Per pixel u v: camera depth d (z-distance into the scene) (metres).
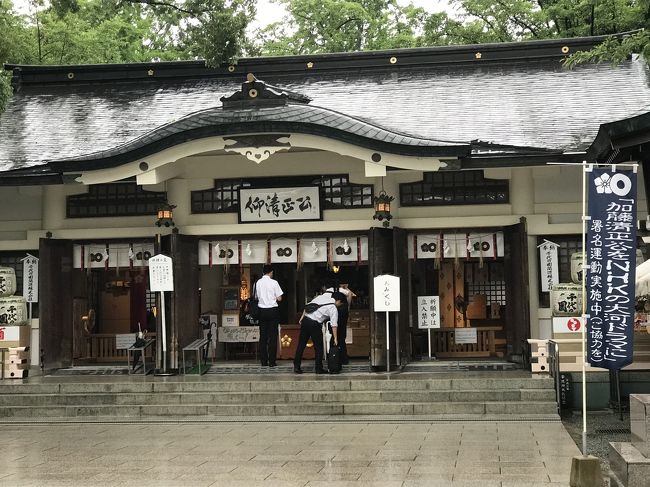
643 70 18.59
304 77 20.02
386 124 17.66
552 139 16.53
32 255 17.72
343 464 9.48
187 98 19.83
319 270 20.31
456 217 16.56
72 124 19.42
